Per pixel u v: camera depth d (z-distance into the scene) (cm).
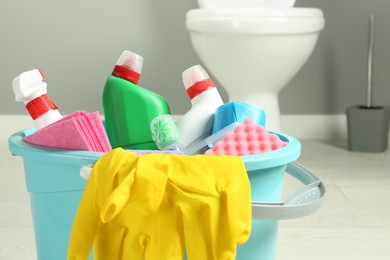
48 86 239
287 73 189
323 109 238
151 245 71
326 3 231
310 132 239
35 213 90
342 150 215
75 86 239
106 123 98
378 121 209
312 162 196
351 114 211
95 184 72
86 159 80
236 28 175
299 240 125
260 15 174
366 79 226
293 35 179
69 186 84
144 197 68
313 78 236
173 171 71
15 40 236
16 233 129
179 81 237
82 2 234
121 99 96
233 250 69
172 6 234
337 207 147
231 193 70
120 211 74
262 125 95
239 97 196
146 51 236
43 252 91
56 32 236
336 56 234
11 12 234
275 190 84
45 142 85
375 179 174
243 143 85
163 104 97
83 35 236
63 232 87
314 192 79
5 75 238
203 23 179
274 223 86
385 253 119
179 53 236
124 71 98
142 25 235
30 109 95
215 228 69
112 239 75
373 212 143
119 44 236
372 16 213
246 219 70
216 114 95
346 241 125
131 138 96
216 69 190
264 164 77
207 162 72
